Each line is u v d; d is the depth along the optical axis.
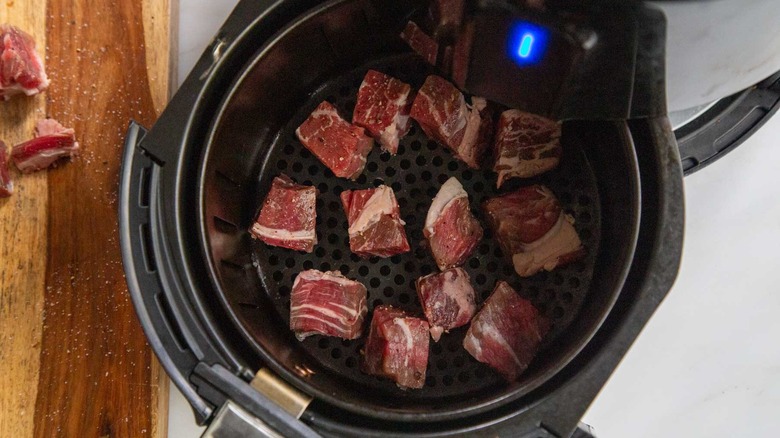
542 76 0.78
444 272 1.02
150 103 1.14
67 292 1.11
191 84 0.86
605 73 0.75
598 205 1.04
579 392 0.80
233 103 0.90
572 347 0.84
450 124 1.04
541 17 0.69
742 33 0.70
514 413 0.81
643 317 0.80
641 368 1.14
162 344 0.81
